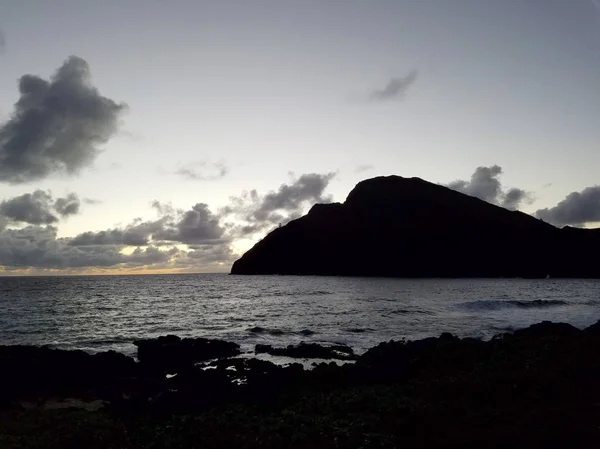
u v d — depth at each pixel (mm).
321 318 45875
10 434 10383
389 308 53688
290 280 153500
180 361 24562
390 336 33156
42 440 9703
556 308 54562
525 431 9773
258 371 19891
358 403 12352
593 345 17672
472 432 9875
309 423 10836
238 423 10836
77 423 10648
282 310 56031
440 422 10578
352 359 25188
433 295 76312
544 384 13156
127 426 11547
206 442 9820
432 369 17203
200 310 58281
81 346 32000
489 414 11008
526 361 16047
